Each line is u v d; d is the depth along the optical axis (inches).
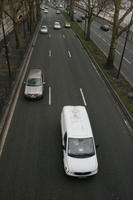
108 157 471.8
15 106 633.6
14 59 997.8
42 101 673.0
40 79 708.7
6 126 545.3
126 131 563.8
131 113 627.5
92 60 1120.2
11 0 1030.4
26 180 398.6
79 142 433.1
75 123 468.1
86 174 404.2
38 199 364.5
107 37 1770.4
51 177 409.4
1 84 740.0
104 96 739.4
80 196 376.8
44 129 544.1
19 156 452.8
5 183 389.7
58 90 754.8
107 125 581.9
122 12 2554.1
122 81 861.8
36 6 2237.9
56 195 374.6
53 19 2541.8
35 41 1400.1
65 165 410.3
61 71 933.2
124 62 1135.0
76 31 1851.6
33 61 1026.7
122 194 387.5
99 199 374.0
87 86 805.9
